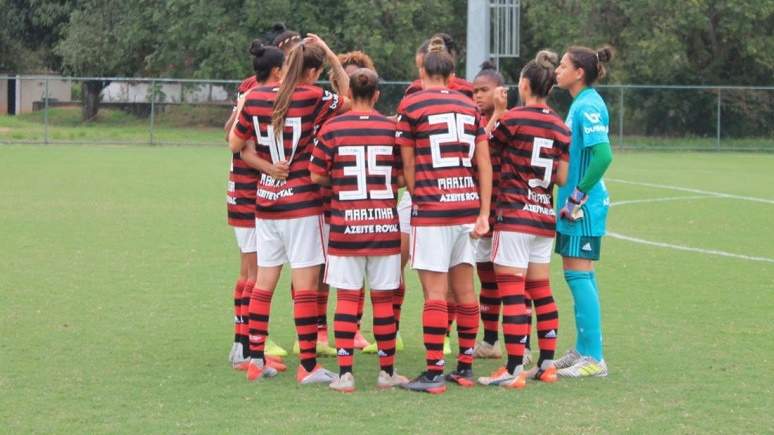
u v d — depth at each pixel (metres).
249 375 16.94
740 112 83.56
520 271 16.75
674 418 14.93
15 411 14.80
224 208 40.66
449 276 16.92
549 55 16.61
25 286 24.48
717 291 25.38
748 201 46.75
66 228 34.22
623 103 83.75
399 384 16.62
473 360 18.98
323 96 16.78
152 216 37.75
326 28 90.06
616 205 44.69
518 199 16.66
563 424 14.56
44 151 69.06
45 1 109.06
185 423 14.38
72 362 17.75
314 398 15.83
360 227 16.05
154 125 84.75
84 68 101.31
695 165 69.06
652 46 91.12
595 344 17.50
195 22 89.94
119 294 23.81
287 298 24.14
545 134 16.52
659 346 19.62
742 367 18.02
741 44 95.00
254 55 17.27
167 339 19.69
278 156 16.62
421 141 16.08
